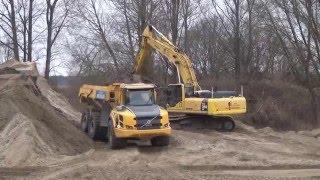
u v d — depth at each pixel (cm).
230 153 1811
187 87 2434
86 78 4647
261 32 4756
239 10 4816
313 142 2177
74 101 3841
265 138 2272
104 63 4672
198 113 2342
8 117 1942
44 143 1773
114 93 2023
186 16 4656
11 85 2200
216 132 2400
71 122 2569
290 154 1820
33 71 2909
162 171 1438
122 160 1653
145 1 4372
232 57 4878
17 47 4481
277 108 4003
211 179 1337
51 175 1394
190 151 1856
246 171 1499
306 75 4284
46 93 3109
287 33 4341
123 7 4466
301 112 4122
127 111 1869
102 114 2114
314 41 4234
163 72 4100
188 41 4950
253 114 3922
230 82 4397
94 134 2153
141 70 2494
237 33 4750
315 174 1443
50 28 4609
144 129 1836
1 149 1702
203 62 5112
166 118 1880
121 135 1833
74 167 1502
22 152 1627
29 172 1452
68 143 1938
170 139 2081
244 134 2388
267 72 5038
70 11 4638
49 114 2086
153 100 1969
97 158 1694
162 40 2472
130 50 4478
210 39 5069
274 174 1445
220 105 2312
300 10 4144
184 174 1407
